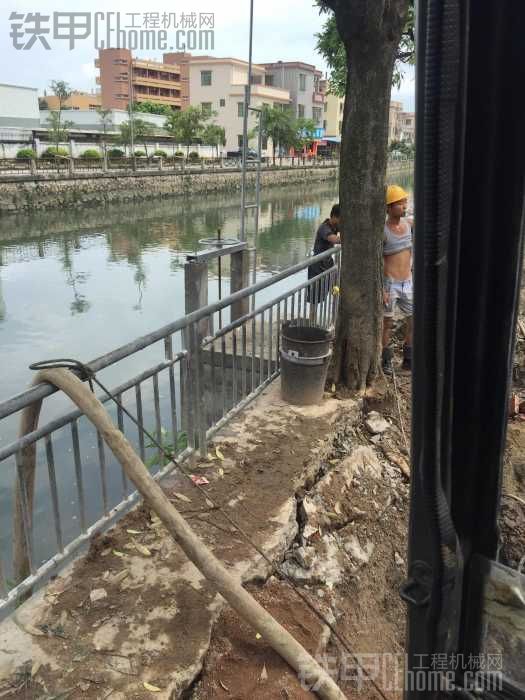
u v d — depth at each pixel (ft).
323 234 23.50
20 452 9.11
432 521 3.23
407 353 20.08
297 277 55.57
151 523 11.43
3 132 137.28
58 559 10.05
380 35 14.43
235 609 8.86
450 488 3.55
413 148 2.86
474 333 3.38
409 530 3.54
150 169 140.46
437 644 3.59
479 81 2.98
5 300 52.60
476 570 3.78
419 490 3.37
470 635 3.84
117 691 7.96
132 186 129.90
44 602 9.45
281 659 8.95
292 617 10.00
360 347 17.13
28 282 59.72
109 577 10.03
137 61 238.07
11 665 8.29
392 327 23.56
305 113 255.50
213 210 124.57
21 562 10.37
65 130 141.18
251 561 10.54
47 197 108.99
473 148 3.09
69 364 9.91
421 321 2.96
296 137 207.00
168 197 140.87
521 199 3.12
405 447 16.38
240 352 19.25
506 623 3.71
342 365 17.49
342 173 16.12
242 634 9.28
